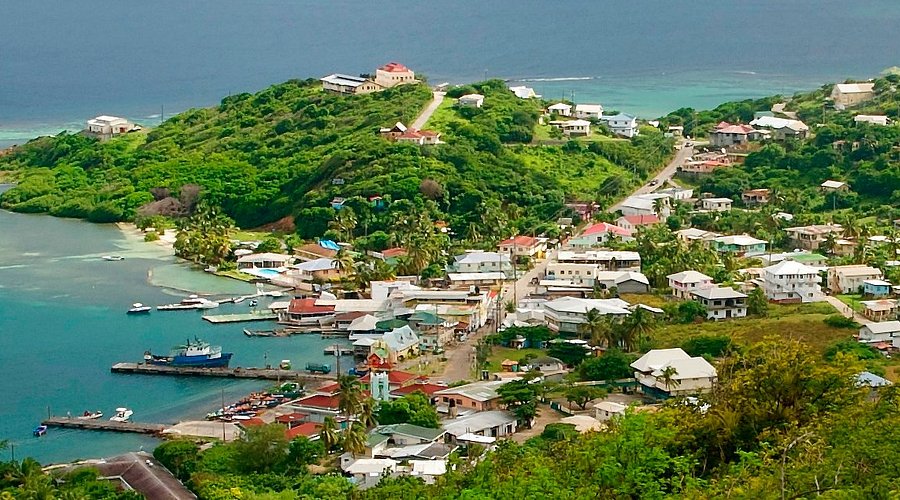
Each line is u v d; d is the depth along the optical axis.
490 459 137.62
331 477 172.25
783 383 116.25
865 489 91.44
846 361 119.06
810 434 97.94
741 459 102.56
